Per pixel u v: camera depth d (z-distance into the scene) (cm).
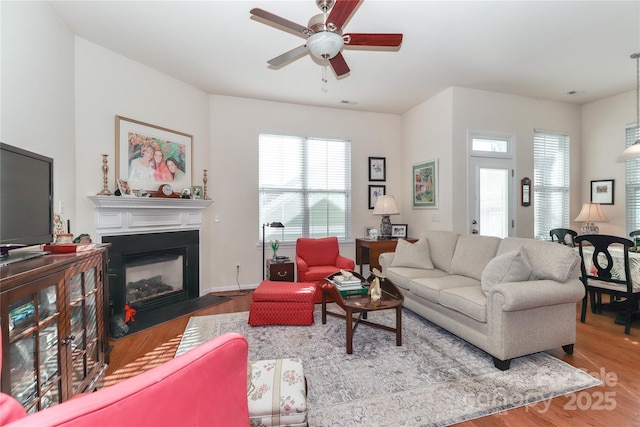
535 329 217
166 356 240
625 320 286
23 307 119
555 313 225
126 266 323
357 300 256
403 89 417
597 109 469
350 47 305
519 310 210
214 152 427
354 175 500
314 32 206
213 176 427
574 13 254
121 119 316
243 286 443
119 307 310
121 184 307
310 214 479
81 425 40
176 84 375
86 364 170
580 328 286
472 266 302
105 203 294
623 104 438
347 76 373
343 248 494
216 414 57
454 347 248
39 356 125
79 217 282
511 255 228
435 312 278
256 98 444
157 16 255
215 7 244
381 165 514
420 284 290
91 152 292
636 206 427
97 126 297
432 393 186
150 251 342
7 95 196
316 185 482
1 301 104
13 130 201
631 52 321
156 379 50
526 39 294
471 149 419
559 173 480
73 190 275
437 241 359
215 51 312
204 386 56
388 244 438
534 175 461
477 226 421
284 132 461
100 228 296
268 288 310
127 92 324
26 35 213
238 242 440
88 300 177
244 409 64
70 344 147
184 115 386
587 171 482
